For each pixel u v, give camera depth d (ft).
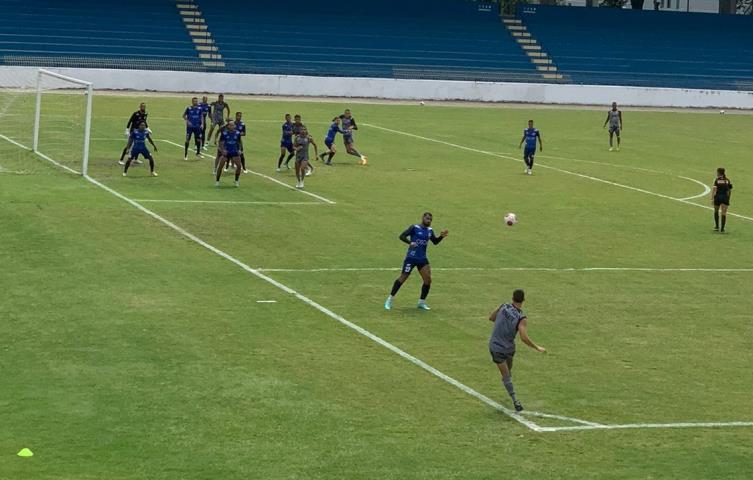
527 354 112.98
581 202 208.13
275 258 149.38
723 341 121.49
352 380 101.30
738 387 104.99
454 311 128.26
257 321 119.24
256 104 336.90
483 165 246.88
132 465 79.36
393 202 195.72
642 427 92.48
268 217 175.94
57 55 366.63
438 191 210.18
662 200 215.92
